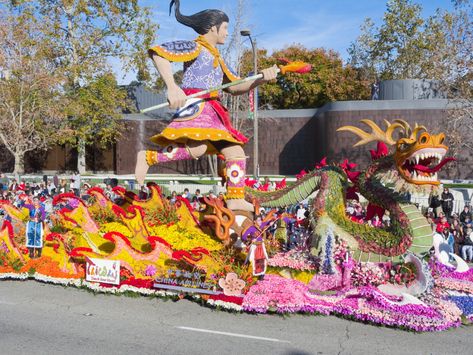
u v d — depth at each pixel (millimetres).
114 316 7520
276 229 10156
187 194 18281
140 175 8367
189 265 8141
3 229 9578
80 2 30750
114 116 31156
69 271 9109
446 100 26781
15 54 27125
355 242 8500
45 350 6094
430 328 6902
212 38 8617
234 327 7039
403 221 8070
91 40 31281
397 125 8406
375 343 6480
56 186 23219
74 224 9070
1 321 7250
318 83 42250
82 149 32969
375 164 8625
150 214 9508
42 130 29438
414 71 40594
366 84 41469
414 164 7887
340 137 28203
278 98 43656
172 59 8039
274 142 32625
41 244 9805
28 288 9133
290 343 6426
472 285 8031
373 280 7988
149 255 8344
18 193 18938
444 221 13117
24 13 29266
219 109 8352
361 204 14789
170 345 6309
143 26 32188
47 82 27141
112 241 8453
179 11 8688
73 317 7465
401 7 39875
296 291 7723
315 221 8898
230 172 8469
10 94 27125
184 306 8031
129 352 6055
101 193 10352
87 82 30828
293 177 29172
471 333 6988
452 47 24766
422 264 7582
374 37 41844
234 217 8172
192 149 8188
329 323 7297
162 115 33688
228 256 7988
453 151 25781
